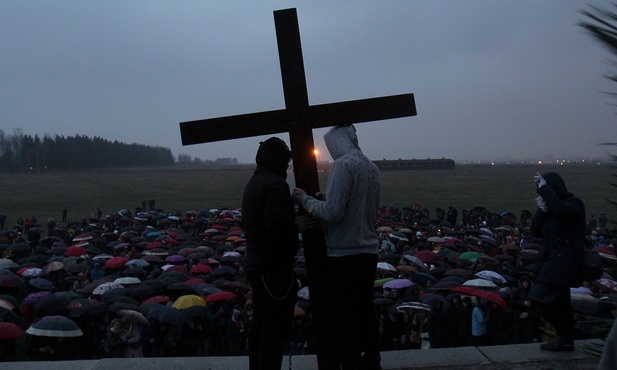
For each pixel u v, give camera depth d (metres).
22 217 49.25
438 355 4.24
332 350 3.34
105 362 4.07
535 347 4.38
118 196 68.94
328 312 3.37
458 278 11.37
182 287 11.62
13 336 8.60
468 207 52.97
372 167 3.46
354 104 3.47
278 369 3.51
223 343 10.20
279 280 3.43
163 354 9.52
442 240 19.62
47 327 8.66
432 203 56.66
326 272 3.40
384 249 17.28
